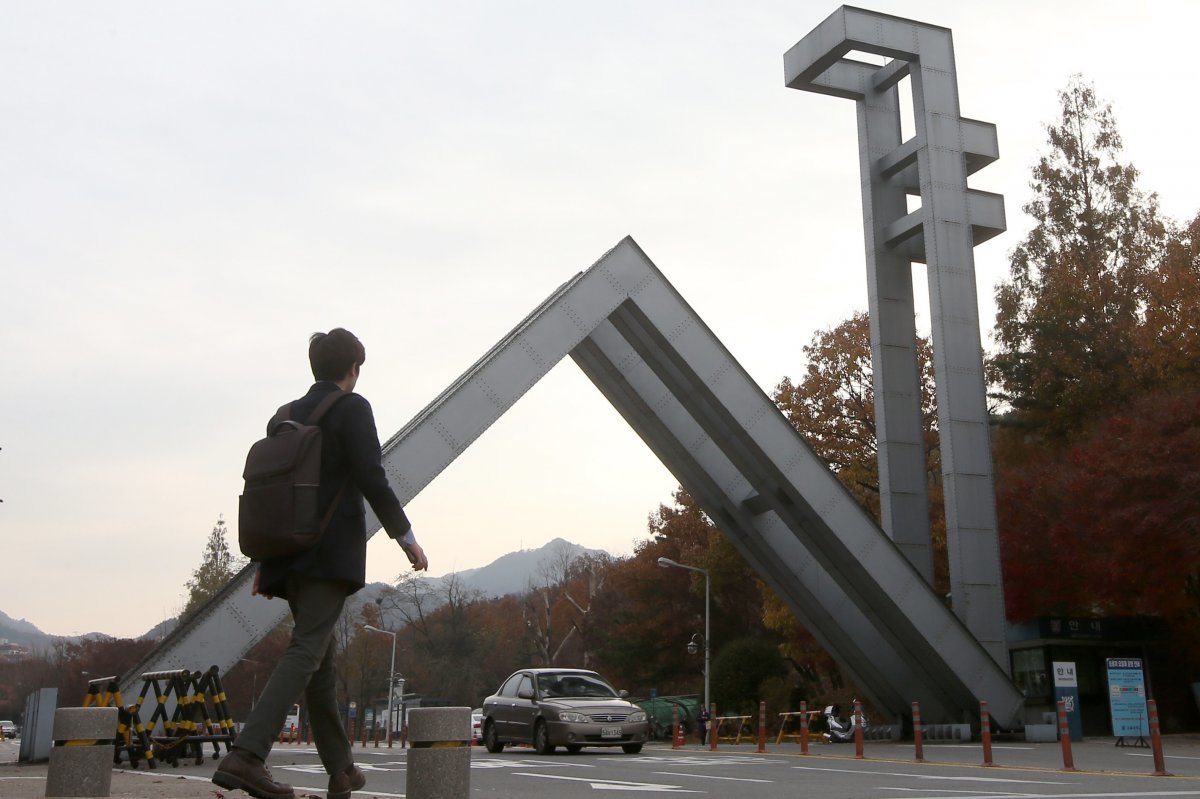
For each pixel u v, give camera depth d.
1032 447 40.94
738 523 27.55
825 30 29.11
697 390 24.78
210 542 80.56
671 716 49.00
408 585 89.19
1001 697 25.45
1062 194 43.34
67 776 5.92
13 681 143.88
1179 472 27.20
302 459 4.77
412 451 21.77
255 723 4.57
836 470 44.41
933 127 28.84
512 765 15.65
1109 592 30.92
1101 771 13.97
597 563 95.69
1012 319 42.41
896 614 25.09
